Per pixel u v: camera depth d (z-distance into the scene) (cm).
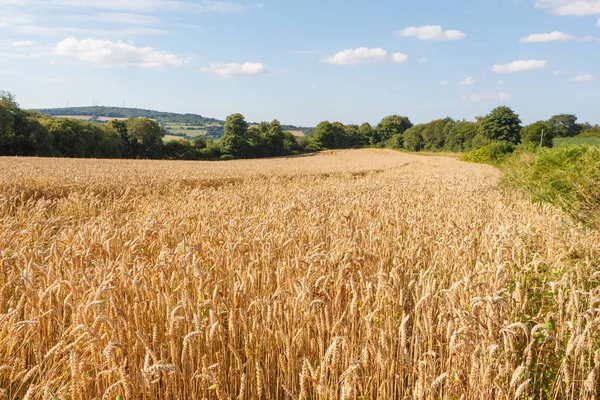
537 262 584
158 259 530
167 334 394
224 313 466
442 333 437
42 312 416
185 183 2088
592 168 1328
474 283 492
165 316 441
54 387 375
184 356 372
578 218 1102
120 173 2350
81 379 332
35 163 3578
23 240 663
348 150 12525
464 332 374
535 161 1839
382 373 369
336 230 754
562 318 457
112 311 412
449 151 12156
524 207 1280
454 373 381
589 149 1502
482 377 350
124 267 498
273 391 420
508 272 570
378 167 4838
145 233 672
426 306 441
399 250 696
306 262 540
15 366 362
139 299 445
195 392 380
